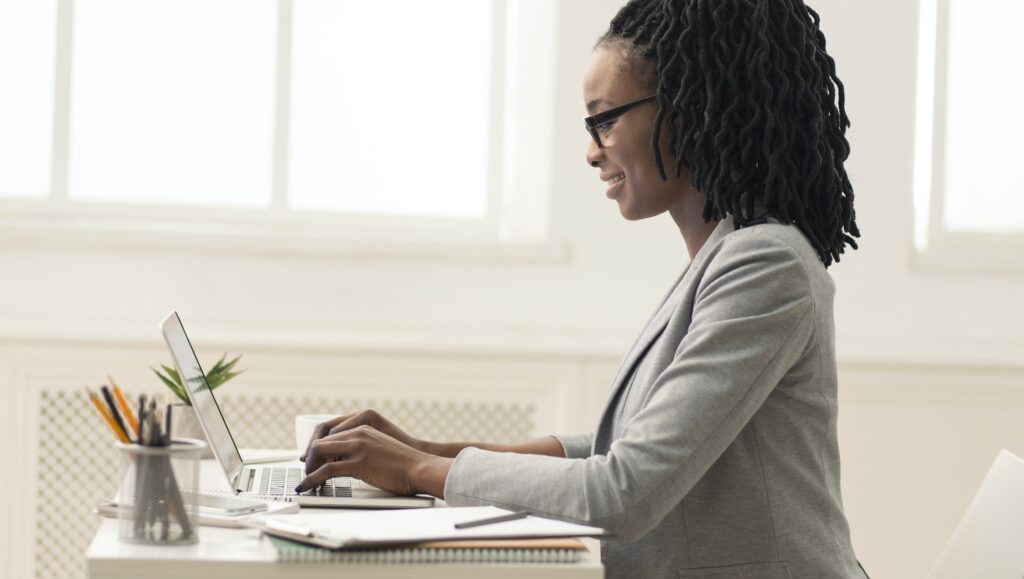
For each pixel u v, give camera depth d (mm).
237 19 3256
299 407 3012
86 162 3223
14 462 2920
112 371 2939
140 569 1084
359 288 3170
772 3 1399
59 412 2951
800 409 1349
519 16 3359
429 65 3328
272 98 3270
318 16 3279
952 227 3441
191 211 3244
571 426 3055
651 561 1325
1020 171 3434
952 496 3156
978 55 3430
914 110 3273
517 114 3367
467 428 3076
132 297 3084
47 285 3059
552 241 3201
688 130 1411
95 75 3219
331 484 1478
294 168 3285
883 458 3139
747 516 1311
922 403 3145
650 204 1502
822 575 1297
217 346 2947
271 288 3137
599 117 1487
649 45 1445
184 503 1146
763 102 1379
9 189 3193
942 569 1542
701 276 1386
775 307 1297
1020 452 3162
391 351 3000
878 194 3281
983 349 3277
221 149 3262
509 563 1116
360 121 3309
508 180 3385
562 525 1199
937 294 3318
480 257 3195
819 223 1436
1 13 3180
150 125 3240
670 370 1291
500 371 3041
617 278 3225
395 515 1222
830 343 1378
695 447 1243
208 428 1408
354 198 3312
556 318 3211
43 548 2963
